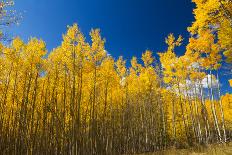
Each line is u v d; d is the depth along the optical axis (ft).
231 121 103.60
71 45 52.13
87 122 63.62
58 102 59.41
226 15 32.09
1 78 50.44
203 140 75.31
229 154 41.98
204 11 32.68
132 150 83.41
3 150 46.88
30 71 51.08
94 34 54.75
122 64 81.15
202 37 52.29
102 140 66.44
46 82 56.34
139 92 86.22
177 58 72.08
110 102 72.59
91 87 57.36
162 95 86.43
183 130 94.99
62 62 51.98
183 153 62.28
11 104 54.24
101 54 54.49
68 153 50.19
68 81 52.60
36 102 55.47
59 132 52.47
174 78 73.15
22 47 51.01
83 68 53.31
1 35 26.86
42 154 51.42
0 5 25.48
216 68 53.26
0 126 47.93
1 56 49.03
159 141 98.02
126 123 86.48
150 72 86.58
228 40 34.71
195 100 77.46
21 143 47.98
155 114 96.48
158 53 78.02
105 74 58.54
